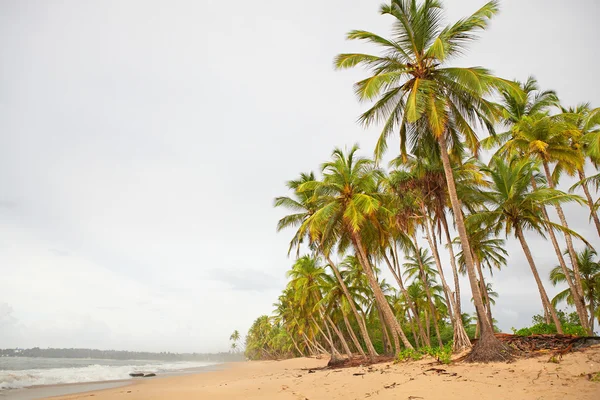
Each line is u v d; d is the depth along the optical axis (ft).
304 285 108.58
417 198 68.80
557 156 63.36
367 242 73.72
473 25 45.47
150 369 159.63
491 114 46.42
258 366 156.25
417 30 47.06
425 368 43.75
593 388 25.14
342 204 69.15
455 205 44.21
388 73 45.37
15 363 232.32
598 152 53.31
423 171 62.28
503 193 64.13
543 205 66.80
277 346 262.47
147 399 46.24
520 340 43.19
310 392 40.60
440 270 63.52
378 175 72.49
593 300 92.89
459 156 52.65
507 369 34.68
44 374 111.24
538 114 70.33
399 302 140.56
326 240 76.38
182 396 47.37
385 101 48.83
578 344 38.32
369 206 60.18
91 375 110.93
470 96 47.19
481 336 41.27
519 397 25.22
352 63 50.55
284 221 83.20
